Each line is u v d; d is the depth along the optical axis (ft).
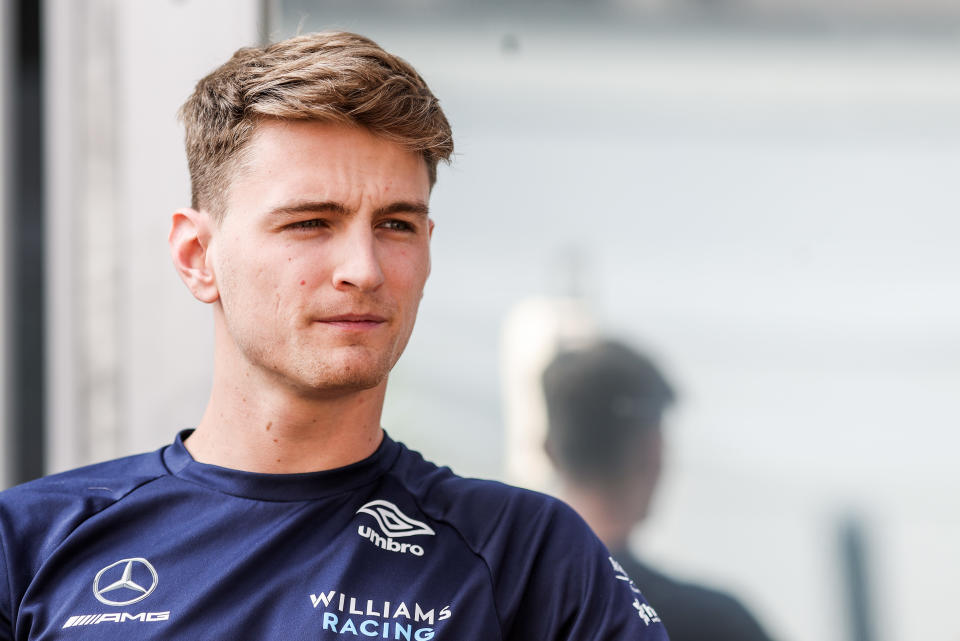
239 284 11.92
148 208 22.45
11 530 11.99
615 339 22.00
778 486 21.68
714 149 22.29
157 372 22.25
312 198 11.55
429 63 22.48
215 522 11.98
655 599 21.47
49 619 11.49
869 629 21.24
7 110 23.00
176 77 22.43
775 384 21.90
